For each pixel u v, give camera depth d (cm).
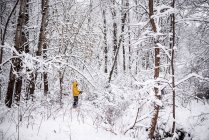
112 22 1496
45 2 916
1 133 568
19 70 778
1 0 988
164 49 694
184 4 793
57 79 1183
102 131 703
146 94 789
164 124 816
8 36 1122
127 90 932
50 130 633
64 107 931
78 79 1180
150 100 652
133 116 855
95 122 755
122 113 842
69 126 645
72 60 1138
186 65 924
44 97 912
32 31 1106
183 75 945
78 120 749
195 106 927
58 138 589
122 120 818
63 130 646
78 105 957
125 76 1324
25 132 595
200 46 955
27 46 941
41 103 835
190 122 800
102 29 1642
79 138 609
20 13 786
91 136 638
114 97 838
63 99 1080
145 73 1133
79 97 1145
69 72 1162
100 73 1237
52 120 720
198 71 934
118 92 854
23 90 1017
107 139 639
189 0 787
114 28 1502
